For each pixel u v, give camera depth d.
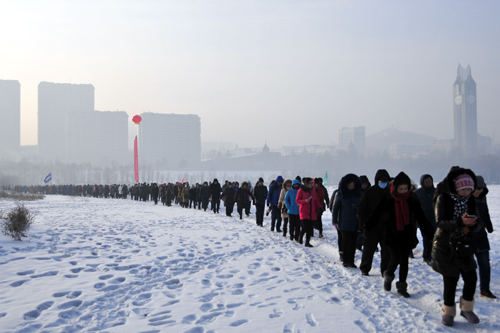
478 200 5.80
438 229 4.71
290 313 4.64
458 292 5.68
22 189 68.25
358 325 4.30
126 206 27.83
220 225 14.91
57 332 3.97
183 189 27.47
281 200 12.09
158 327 4.15
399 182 5.56
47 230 11.32
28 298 5.03
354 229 7.62
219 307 4.89
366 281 6.38
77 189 60.06
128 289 5.61
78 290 5.43
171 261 7.62
